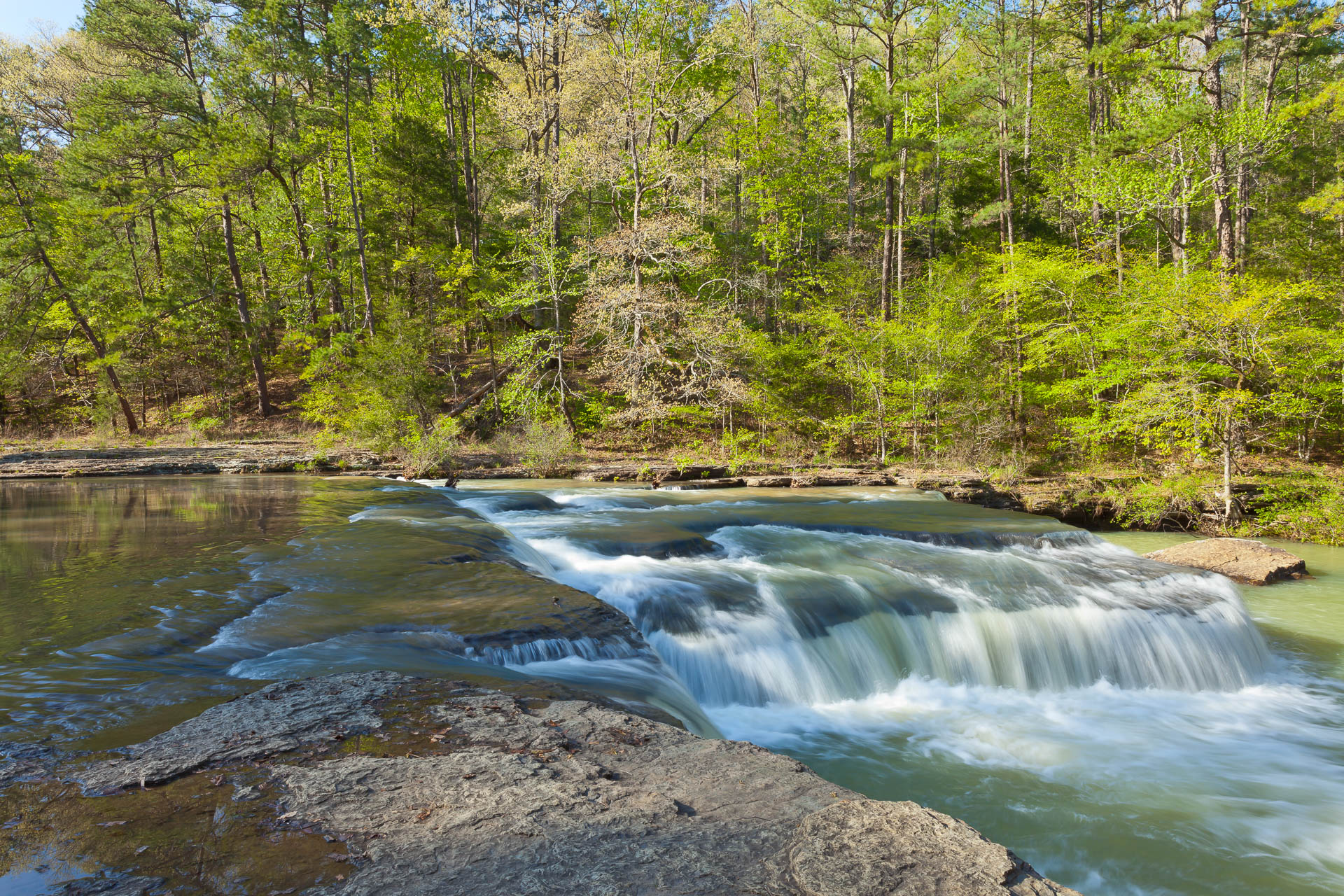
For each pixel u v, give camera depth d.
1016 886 2.26
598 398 29.64
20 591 6.48
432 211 33.69
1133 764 6.79
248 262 35.28
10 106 38.97
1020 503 19.62
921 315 26.28
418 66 34.88
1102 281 26.16
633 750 3.43
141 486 16.67
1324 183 34.66
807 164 33.09
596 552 10.55
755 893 2.21
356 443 24.72
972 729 7.41
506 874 2.29
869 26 30.09
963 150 28.69
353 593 6.59
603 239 26.11
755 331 28.17
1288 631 10.95
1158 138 22.61
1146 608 9.53
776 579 9.41
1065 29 28.98
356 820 2.63
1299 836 5.55
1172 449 21.69
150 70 32.62
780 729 7.17
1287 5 22.52
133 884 2.20
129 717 3.69
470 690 4.18
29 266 31.05
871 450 27.06
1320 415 20.34
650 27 28.53
